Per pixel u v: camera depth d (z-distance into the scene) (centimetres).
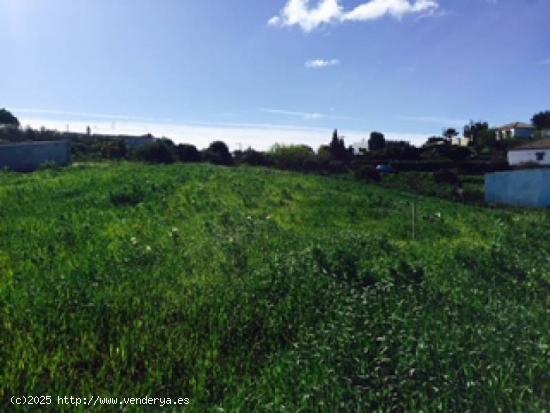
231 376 480
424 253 1102
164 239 1055
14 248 923
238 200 1922
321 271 847
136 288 693
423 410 419
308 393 441
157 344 538
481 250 1163
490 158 7469
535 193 3394
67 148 4850
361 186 3719
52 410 416
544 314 721
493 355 527
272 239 1129
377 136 11900
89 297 643
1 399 428
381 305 697
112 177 2411
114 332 560
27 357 484
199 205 1644
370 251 1061
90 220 1262
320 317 649
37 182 2242
